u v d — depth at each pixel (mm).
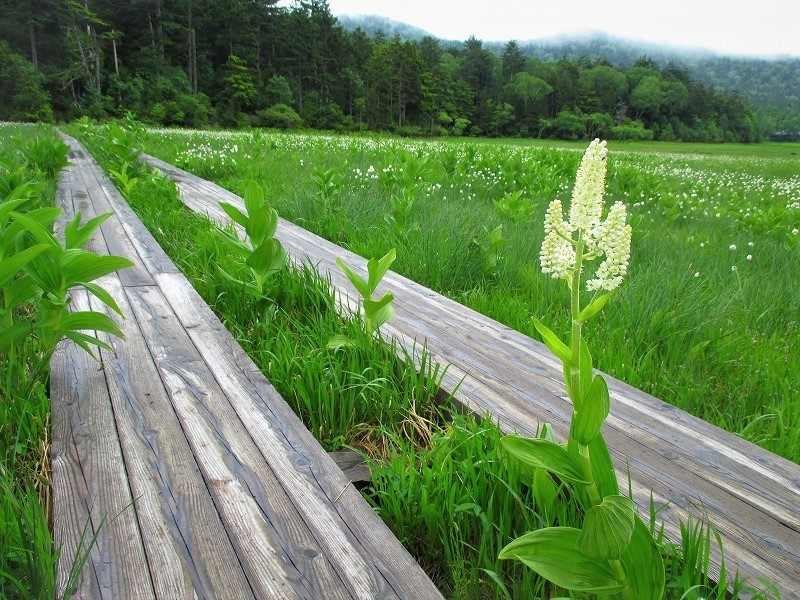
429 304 4422
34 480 2439
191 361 3156
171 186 8453
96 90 58188
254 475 2199
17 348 3234
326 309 4270
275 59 78562
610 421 2748
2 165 7824
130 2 71438
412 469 2441
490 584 2070
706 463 2422
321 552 1828
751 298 5121
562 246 1517
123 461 2266
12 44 56188
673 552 1896
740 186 16594
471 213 8109
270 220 4086
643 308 4508
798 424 3002
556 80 109562
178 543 1843
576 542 1374
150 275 4652
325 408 3041
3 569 1816
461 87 98312
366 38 108000
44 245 2504
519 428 2652
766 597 1749
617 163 21375
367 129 81438
